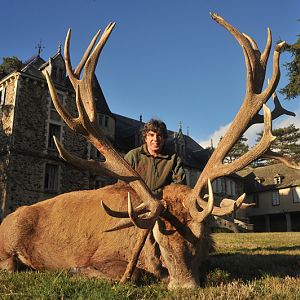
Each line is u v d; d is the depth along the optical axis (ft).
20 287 5.47
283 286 5.62
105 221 7.24
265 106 5.69
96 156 40.68
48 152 36.76
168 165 7.59
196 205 5.68
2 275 6.49
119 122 53.72
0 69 48.49
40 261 7.72
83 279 5.52
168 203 5.81
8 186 33.55
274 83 5.86
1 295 4.94
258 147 5.79
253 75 6.09
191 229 5.61
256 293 5.19
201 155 55.36
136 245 5.97
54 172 37.47
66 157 5.35
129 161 7.71
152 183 7.43
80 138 39.55
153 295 5.20
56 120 38.01
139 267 6.49
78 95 5.70
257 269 7.59
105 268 6.50
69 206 7.79
